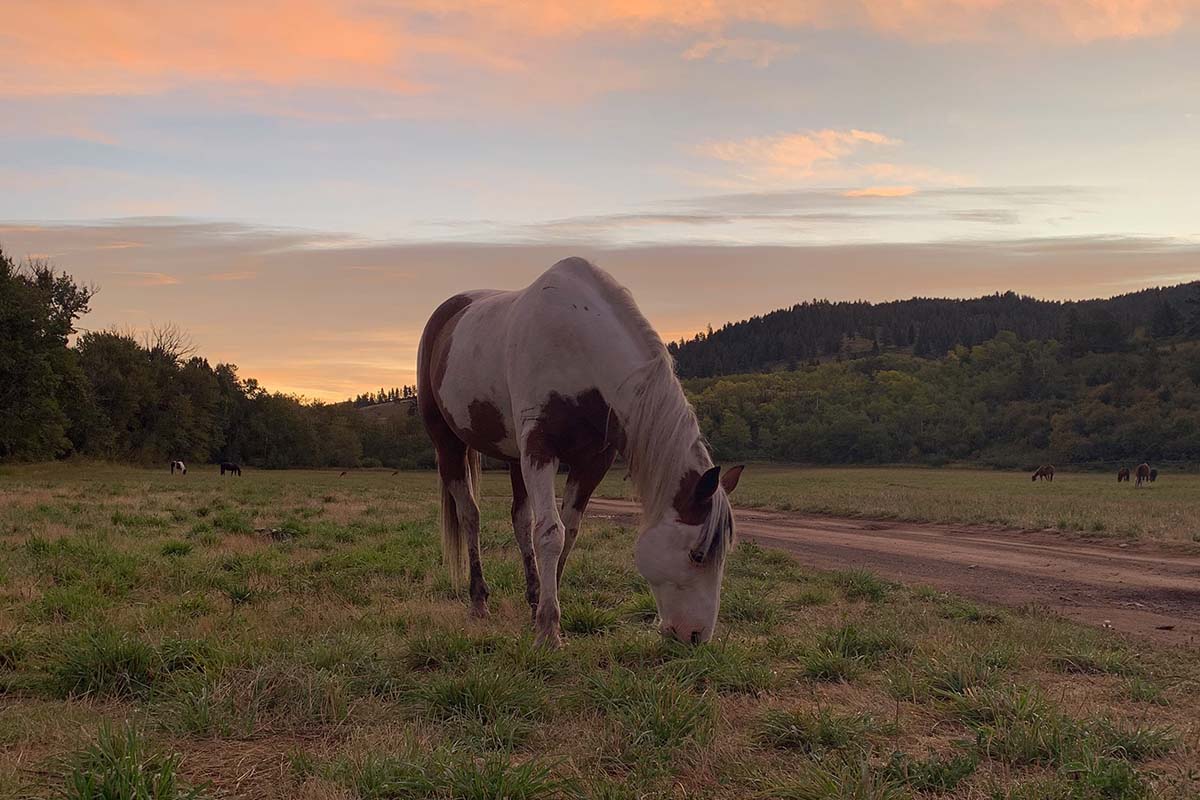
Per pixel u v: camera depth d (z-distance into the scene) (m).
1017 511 20.25
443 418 6.46
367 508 18.67
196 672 3.97
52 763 2.91
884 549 13.24
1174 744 3.35
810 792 2.75
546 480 5.07
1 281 41.84
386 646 4.79
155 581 7.07
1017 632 5.87
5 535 10.76
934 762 3.01
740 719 3.67
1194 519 17.14
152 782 2.66
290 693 3.62
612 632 5.65
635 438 4.80
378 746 3.11
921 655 4.80
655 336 5.01
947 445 104.31
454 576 6.60
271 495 24.69
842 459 104.50
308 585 7.05
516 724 3.40
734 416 113.88
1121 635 6.30
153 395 68.62
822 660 4.50
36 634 4.79
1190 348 119.38
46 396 43.66
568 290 5.17
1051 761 3.15
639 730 3.33
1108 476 68.44
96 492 23.33
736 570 9.36
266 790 2.77
